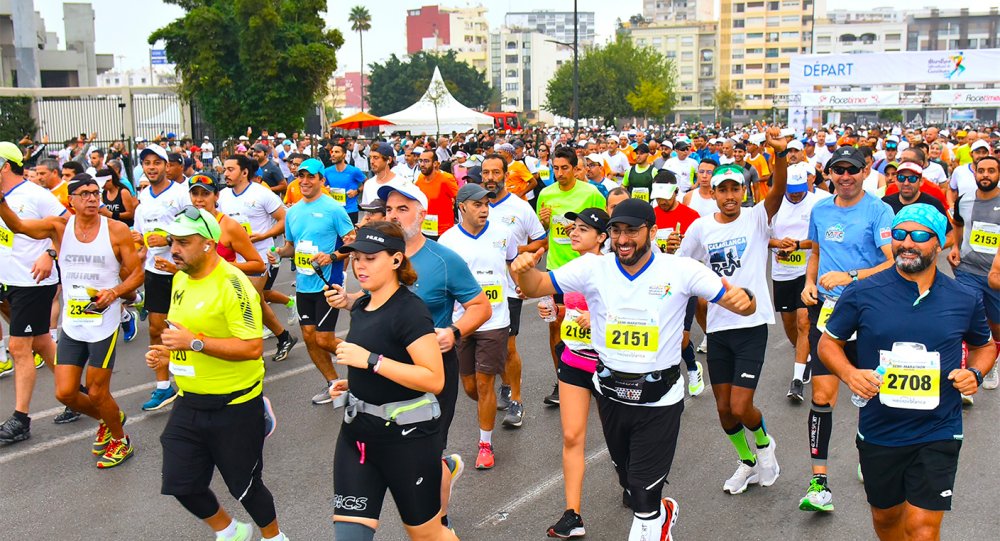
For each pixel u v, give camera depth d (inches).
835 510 213.0
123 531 208.4
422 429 154.5
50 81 2090.3
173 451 176.4
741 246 228.2
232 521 186.2
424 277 198.2
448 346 166.1
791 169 293.6
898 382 154.4
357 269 154.3
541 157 684.7
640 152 543.5
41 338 281.9
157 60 1886.1
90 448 263.4
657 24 5649.6
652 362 173.5
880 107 1451.8
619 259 174.7
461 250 242.8
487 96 4741.6
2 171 265.7
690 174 644.1
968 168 313.6
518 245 289.1
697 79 5629.9
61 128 1311.5
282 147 957.8
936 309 153.9
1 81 1905.8
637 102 2928.2
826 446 209.3
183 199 309.1
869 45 5388.8
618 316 175.0
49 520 214.2
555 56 6978.4
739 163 546.0
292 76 1414.9
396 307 153.8
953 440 155.1
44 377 340.5
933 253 151.2
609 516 210.8
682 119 5620.1
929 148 580.7
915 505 154.3
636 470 175.3
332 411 295.1
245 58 1396.4
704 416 285.3
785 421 279.9
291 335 375.6
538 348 381.1
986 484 228.5
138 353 375.9
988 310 288.8
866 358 161.3
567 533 195.9
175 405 180.1
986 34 5315.0
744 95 5506.9
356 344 152.7
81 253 239.6
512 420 275.6
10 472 245.1
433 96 1612.9
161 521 213.9
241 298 177.0
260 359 183.6
